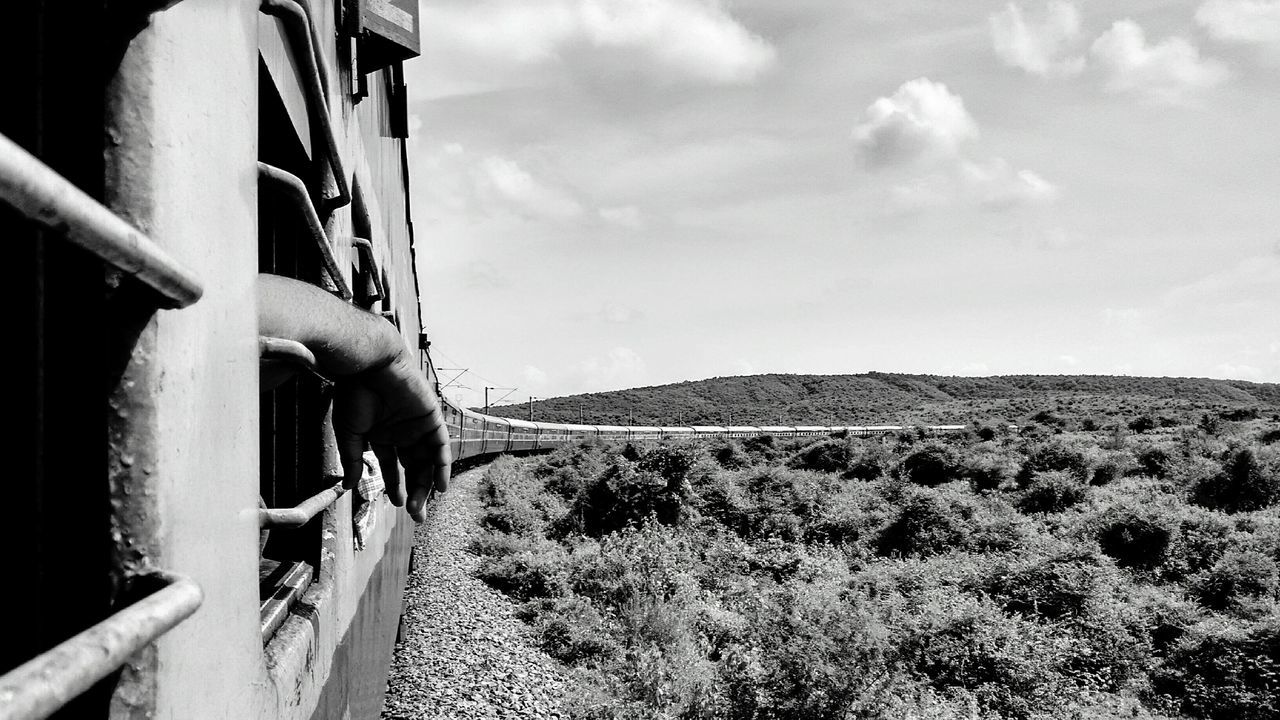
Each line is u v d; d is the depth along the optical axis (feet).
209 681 2.72
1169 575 45.21
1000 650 30.96
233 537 3.04
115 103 2.24
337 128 6.50
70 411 2.22
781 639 28.43
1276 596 38.81
